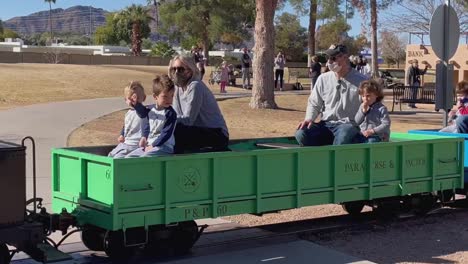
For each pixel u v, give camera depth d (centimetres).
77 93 2697
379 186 733
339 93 777
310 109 790
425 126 1789
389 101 2795
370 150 719
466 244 705
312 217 834
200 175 603
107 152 699
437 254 663
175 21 6369
